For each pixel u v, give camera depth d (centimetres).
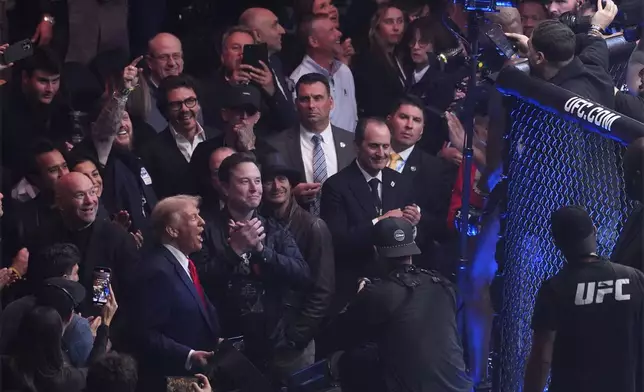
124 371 2167
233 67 3338
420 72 3553
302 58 3519
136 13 3725
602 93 2562
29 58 3244
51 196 2933
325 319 2848
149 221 2905
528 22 3491
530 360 2166
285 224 2842
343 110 3503
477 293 2642
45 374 2291
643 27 2744
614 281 2111
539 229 2350
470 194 2741
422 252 3033
